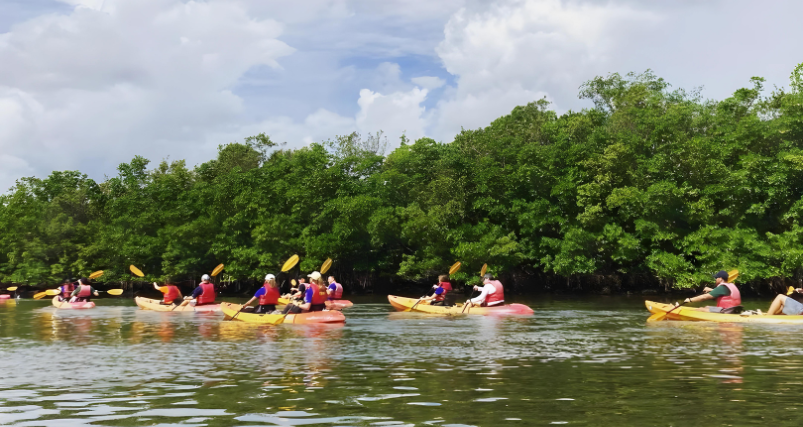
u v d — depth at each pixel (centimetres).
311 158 5006
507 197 4203
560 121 4825
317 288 1973
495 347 1338
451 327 1786
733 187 3681
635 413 725
